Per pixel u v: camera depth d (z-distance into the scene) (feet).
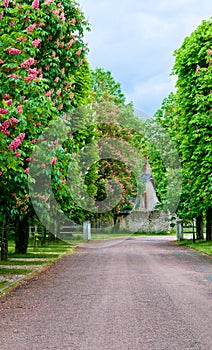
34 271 46.98
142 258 62.90
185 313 26.21
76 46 55.47
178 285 36.83
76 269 49.34
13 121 32.60
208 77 71.77
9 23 37.55
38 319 25.14
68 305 28.96
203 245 84.48
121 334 21.67
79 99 76.59
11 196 45.01
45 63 49.78
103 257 64.95
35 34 37.32
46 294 33.32
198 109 76.02
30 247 86.63
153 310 27.09
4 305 29.37
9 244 100.83
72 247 84.84
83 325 23.59
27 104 36.78
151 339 20.75
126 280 40.06
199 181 79.61
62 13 50.80
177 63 82.48
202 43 79.71
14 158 33.14
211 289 34.76
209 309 27.30
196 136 75.61
